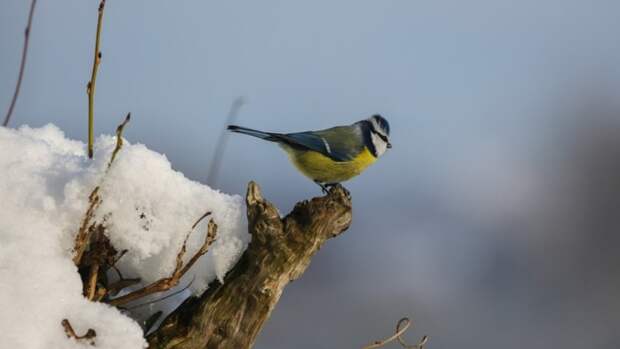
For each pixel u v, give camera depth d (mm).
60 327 4578
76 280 4727
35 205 4824
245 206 5148
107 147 5047
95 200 4785
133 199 4957
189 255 5102
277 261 4902
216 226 4895
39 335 4484
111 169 4906
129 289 5383
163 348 4918
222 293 4977
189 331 4957
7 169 4926
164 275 5113
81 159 5188
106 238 4980
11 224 4730
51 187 4914
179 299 5508
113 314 4699
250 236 5102
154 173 5000
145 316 5418
